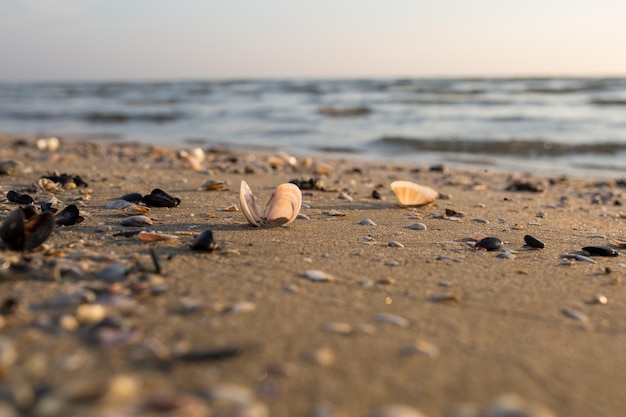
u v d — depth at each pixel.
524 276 0.42
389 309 0.35
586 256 0.48
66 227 0.49
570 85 7.23
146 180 0.82
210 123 2.75
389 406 0.25
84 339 0.29
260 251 0.44
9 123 2.83
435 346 0.30
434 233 0.54
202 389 0.25
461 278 0.41
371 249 0.47
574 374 0.29
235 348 0.29
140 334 0.30
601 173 1.38
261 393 0.25
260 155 1.48
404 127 2.46
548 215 0.69
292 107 3.79
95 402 0.22
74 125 2.71
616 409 0.26
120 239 0.46
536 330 0.33
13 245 0.40
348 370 0.28
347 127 2.49
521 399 0.26
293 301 0.35
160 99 5.14
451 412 0.24
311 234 0.51
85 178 0.81
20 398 0.23
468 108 3.47
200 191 0.73
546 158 1.65
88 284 0.35
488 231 0.56
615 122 2.55
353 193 0.77
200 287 0.36
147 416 0.21
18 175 0.82
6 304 0.32
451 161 1.57
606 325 0.34
